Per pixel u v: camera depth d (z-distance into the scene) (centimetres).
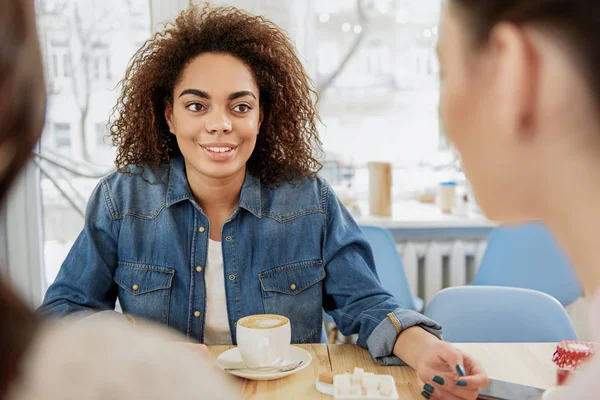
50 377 26
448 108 42
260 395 97
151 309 133
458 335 146
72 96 239
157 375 27
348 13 257
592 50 33
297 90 140
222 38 130
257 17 139
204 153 127
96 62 238
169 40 132
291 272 136
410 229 257
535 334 141
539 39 34
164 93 136
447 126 43
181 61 128
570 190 36
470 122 40
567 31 33
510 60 35
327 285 138
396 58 263
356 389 90
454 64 41
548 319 141
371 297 130
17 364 26
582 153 35
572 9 33
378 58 263
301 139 144
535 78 35
